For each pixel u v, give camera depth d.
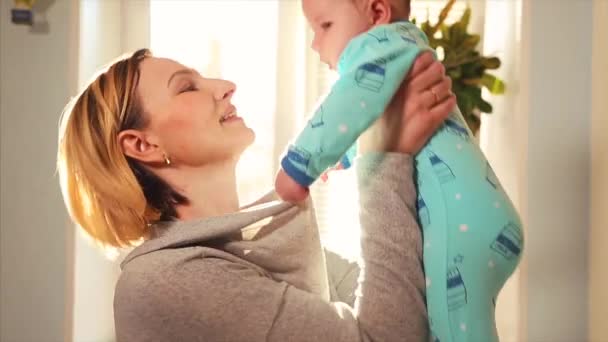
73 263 1.52
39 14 1.54
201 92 0.93
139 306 0.80
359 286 0.82
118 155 0.89
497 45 1.72
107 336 1.70
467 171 0.82
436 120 0.84
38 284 1.53
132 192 0.88
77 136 0.90
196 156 0.92
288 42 1.80
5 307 1.53
